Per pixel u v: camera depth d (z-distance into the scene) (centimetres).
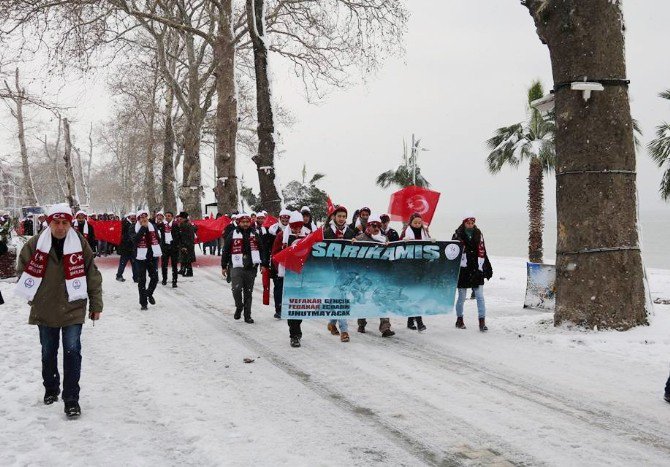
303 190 3161
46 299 524
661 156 1750
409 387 612
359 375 659
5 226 1541
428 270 909
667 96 1661
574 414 525
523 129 2038
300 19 2386
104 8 2167
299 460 429
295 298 825
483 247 918
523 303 1250
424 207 962
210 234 2316
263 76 1730
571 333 841
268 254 977
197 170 2872
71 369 522
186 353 768
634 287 847
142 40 3198
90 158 6819
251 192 4075
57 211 517
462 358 734
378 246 869
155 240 1159
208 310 1130
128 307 1156
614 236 845
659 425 497
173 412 534
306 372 675
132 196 6462
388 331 881
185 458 434
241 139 4091
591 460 429
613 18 859
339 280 850
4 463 420
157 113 3950
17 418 516
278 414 530
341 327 850
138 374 660
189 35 2848
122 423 507
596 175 848
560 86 883
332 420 515
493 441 466
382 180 2953
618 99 855
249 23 1717
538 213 1975
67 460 427
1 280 1554
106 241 2330
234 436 475
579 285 856
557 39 881
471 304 1246
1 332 897
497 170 2084
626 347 756
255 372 674
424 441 468
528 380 632
